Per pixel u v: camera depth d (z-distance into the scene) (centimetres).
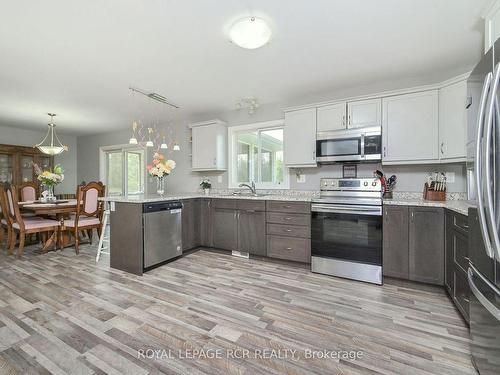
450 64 263
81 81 301
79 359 146
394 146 280
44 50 229
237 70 276
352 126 301
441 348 157
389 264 253
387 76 294
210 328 177
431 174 289
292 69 274
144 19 186
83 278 267
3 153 512
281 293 234
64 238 397
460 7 174
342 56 246
